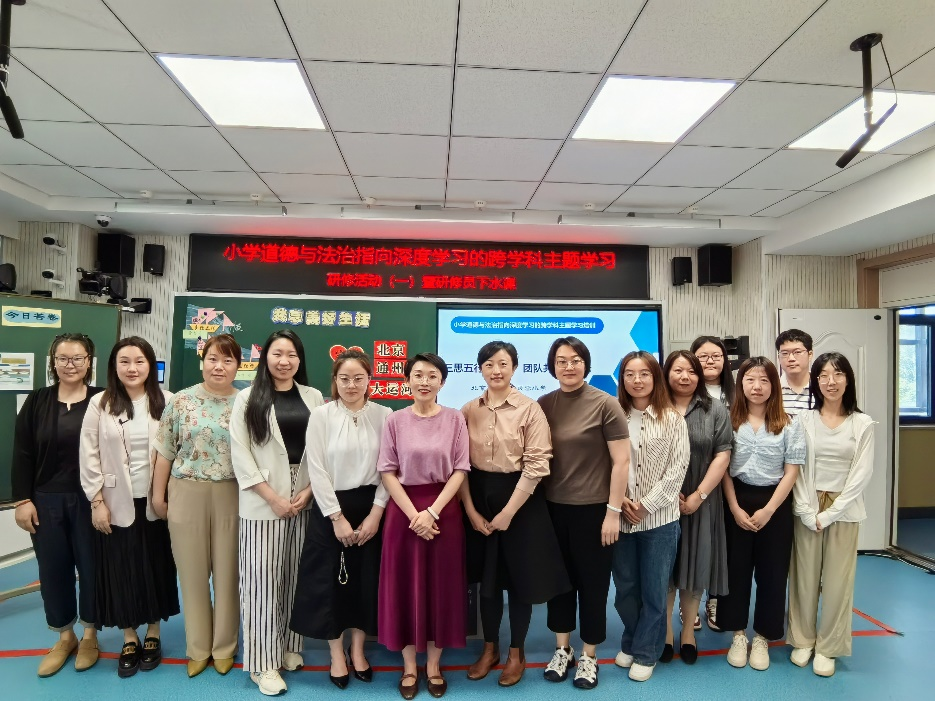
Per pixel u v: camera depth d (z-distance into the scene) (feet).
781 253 14.43
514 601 7.18
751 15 6.29
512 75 7.54
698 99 8.13
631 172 10.91
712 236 14.44
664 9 6.19
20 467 7.40
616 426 7.02
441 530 6.84
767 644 7.84
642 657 7.34
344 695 6.95
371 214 13.16
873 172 10.82
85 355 7.61
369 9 6.23
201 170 11.02
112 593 7.19
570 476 7.12
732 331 15.66
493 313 14.32
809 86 7.77
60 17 6.41
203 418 7.21
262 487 6.86
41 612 9.36
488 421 7.09
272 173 11.14
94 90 8.03
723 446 7.54
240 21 6.47
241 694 6.92
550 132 9.19
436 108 8.42
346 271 14.57
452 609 6.81
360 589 7.03
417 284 14.66
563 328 14.44
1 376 10.78
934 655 8.14
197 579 7.23
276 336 7.27
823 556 7.74
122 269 14.14
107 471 7.18
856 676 7.52
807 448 7.68
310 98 8.20
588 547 7.06
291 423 7.20
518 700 6.87
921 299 13.00
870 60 6.95
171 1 6.14
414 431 6.89
